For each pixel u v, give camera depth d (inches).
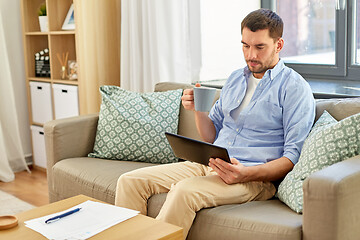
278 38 84.2
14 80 163.9
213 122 94.7
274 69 84.2
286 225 66.2
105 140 107.7
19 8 162.2
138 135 106.0
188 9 132.6
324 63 127.6
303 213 64.6
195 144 76.0
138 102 109.5
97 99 146.1
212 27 134.9
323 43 127.9
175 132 107.9
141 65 141.8
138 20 140.2
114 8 147.0
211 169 87.2
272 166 78.8
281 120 83.7
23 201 132.1
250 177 77.8
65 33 143.6
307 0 130.0
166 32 134.0
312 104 82.4
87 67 143.0
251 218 69.9
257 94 85.4
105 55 146.3
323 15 126.9
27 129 167.8
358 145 71.9
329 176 62.8
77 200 76.4
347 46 119.9
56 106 151.6
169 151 106.2
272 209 74.0
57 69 153.1
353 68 119.3
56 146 106.3
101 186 93.3
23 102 166.4
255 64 84.2
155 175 84.7
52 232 63.4
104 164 101.8
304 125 80.7
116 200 84.1
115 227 65.1
